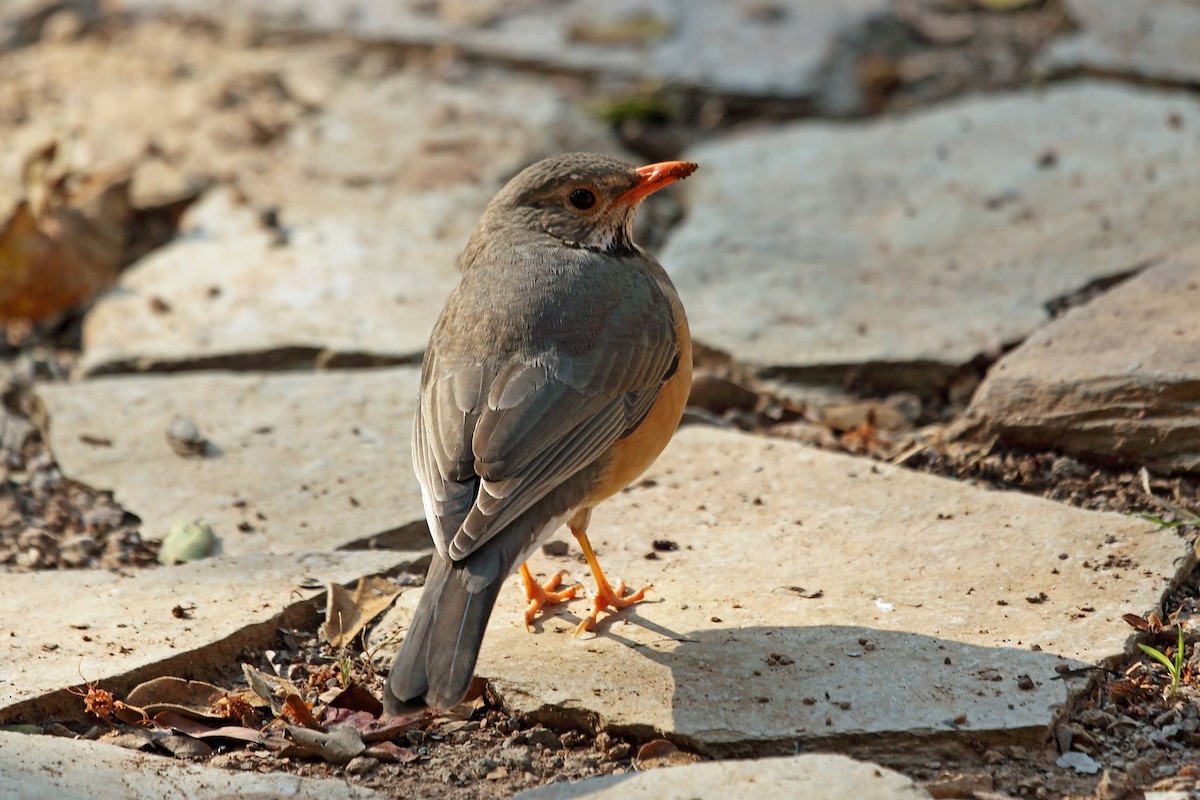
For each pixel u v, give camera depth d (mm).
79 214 15102
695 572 10023
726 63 18750
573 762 8258
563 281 9500
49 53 20219
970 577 9688
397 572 10242
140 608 9703
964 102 17703
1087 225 14453
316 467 11750
